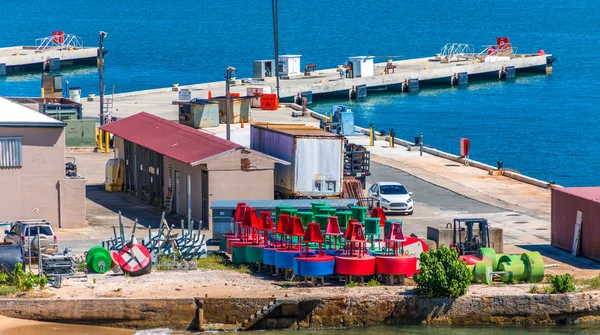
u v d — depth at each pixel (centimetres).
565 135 18238
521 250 8381
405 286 7112
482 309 6881
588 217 8044
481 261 7312
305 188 9606
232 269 7581
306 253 7219
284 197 9800
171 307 6700
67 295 6762
